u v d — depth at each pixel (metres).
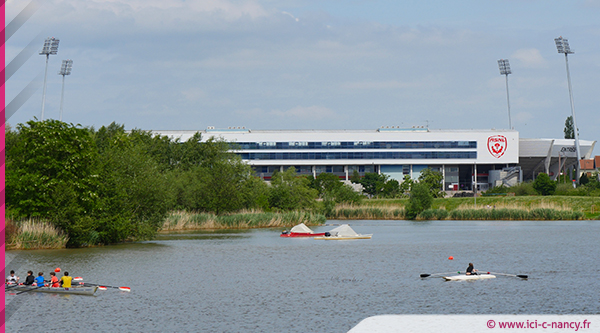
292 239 81.38
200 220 101.31
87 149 69.38
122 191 71.94
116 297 40.22
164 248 68.44
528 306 37.88
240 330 32.34
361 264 55.69
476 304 38.38
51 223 65.31
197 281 46.28
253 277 48.12
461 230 98.50
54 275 42.69
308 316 35.41
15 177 64.19
